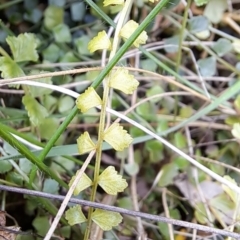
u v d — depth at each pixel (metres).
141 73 0.24
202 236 0.21
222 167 0.23
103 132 0.16
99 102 0.16
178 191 0.23
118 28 0.16
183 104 0.24
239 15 0.25
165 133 0.22
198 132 0.24
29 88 0.21
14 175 0.20
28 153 0.16
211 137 0.24
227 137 0.24
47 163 0.21
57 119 0.22
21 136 0.18
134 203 0.22
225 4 0.24
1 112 0.21
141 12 0.24
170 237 0.21
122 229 0.21
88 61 0.24
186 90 0.23
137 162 0.23
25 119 0.21
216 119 0.24
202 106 0.24
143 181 0.23
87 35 0.25
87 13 0.25
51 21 0.24
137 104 0.22
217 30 0.24
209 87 0.25
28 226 0.22
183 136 0.24
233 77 0.25
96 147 0.16
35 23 0.25
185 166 0.22
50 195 0.17
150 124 0.24
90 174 0.23
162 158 0.23
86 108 0.16
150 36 0.25
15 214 0.22
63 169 0.22
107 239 0.20
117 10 0.23
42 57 0.25
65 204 0.16
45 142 0.22
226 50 0.24
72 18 0.25
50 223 0.20
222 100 0.21
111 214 0.17
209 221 0.21
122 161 0.23
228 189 0.19
